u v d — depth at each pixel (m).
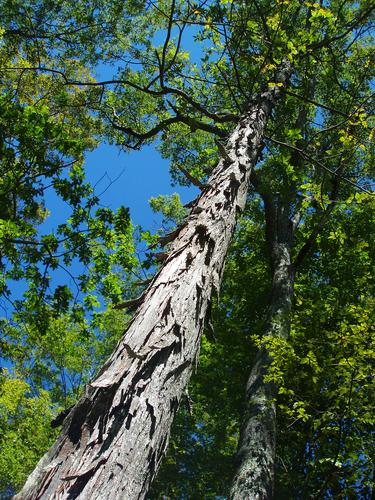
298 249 14.81
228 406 13.77
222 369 13.49
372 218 13.79
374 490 8.59
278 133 12.66
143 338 2.75
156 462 2.32
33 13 15.42
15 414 19.22
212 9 8.74
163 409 2.47
